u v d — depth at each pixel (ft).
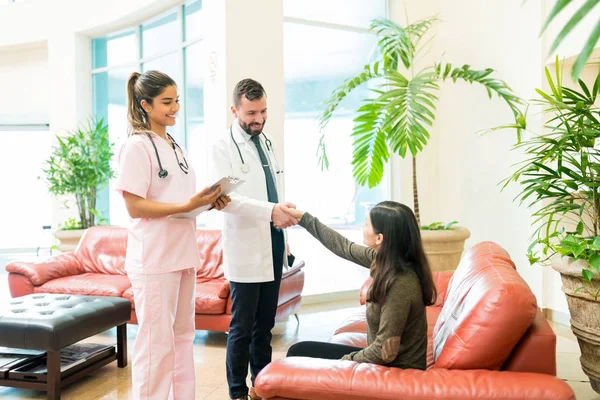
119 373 11.82
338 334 9.29
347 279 19.84
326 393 5.75
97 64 27.50
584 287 8.96
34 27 27.43
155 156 7.72
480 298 6.06
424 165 20.17
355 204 20.08
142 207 7.51
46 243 31.94
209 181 9.39
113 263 16.46
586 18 13.39
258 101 9.11
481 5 17.67
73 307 11.31
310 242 19.40
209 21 17.65
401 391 5.55
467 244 18.86
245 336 9.12
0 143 30.91
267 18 17.15
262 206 8.61
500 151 17.13
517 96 16.26
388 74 15.71
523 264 16.34
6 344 10.08
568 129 9.36
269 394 5.95
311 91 19.36
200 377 11.35
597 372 9.11
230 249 9.18
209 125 18.01
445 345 6.26
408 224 6.47
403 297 6.25
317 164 19.44
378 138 16.57
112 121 26.84
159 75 7.80
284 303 14.15
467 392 5.42
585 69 14.90
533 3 15.44
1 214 31.22
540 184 9.93
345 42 19.97
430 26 19.85
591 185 9.28
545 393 5.29
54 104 27.14
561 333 14.24
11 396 10.65
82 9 26.02
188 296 8.34
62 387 10.93
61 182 22.04
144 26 24.95
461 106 18.86
